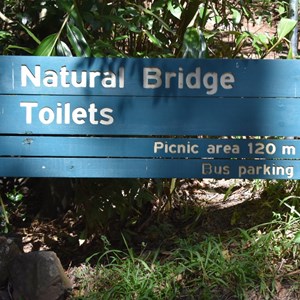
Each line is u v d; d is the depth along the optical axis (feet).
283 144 10.48
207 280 10.16
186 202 12.84
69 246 12.56
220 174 10.46
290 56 11.93
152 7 11.87
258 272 10.18
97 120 10.38
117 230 12.30
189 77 10.39
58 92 10.34
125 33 12.12
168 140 10.42
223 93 10.42
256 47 12.17
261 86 10.44
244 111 10.44
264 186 12.59
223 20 12.77
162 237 11.98
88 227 12.14
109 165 10.43
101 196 11.55
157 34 12.06
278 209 11.71
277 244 10.71
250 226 11.61
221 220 12.16
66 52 10.93
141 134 10.41
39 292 10.04
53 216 13.79
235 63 10.40
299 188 11.64
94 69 10.33
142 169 10.44
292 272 10.25
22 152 10.37
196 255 10.55
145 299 9.94
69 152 10.40
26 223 13.92
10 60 10.29
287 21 11.87
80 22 10.91
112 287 10.28
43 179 14.02
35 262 10.12
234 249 10.80
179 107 10.41
